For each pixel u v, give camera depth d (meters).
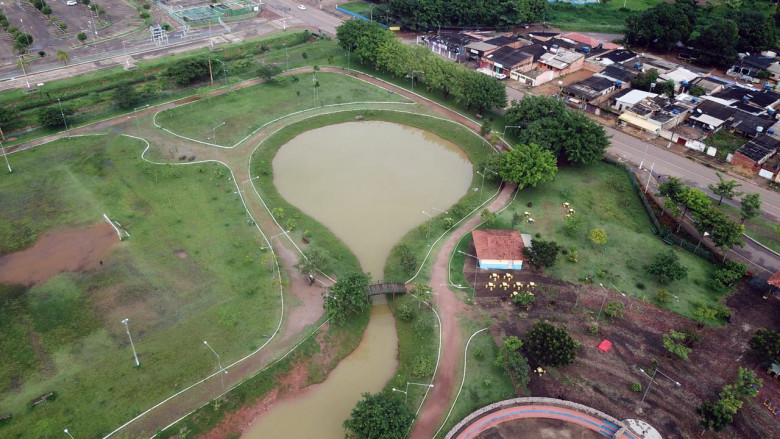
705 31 185.25
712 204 122.44
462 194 130.00
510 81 181.00
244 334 92.00
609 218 120.19
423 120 158.25
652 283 103.44
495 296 100.75
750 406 81.69
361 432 73.94
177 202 121.38
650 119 151.12
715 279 101.56
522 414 80.75
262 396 83.75
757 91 164.38
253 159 138.25
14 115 147.12
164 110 157.12
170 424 78.44
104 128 147.75
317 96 169.00
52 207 118.25
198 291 99.50
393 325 98.31
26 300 96.00
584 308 97.94
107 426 77.62
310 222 118.25
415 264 105.75
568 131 132.12
